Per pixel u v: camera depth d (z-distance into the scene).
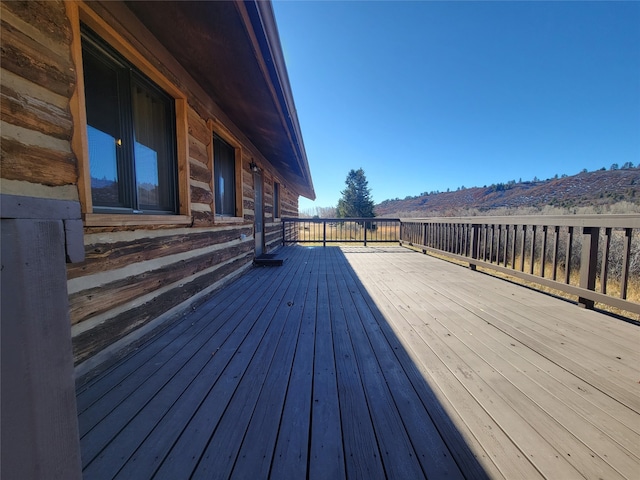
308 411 1.24
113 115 1.83
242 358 1.73
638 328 2.23
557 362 1.69
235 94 2.96
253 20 1.74
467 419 1.19
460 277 4.17
